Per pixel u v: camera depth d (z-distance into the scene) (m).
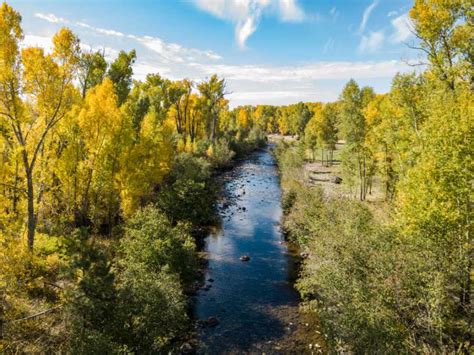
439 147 12.95
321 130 63.62
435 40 19.16
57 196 23.77
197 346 14.98
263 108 152.88
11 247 14.63
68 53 16.89
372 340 10.97
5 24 14.54
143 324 11.95
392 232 13.76
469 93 15.73
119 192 24.28
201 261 24.02
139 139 28.02
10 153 18.98
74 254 10.84
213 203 38.88
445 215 12.07
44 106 16.92
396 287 11.37
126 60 34.72
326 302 14.70
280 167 59.16
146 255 16.81
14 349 11.42
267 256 25.45
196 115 66.75
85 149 22.97
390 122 26.92
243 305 18.55
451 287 11.46
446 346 10.02
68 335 11.36
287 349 14.78
